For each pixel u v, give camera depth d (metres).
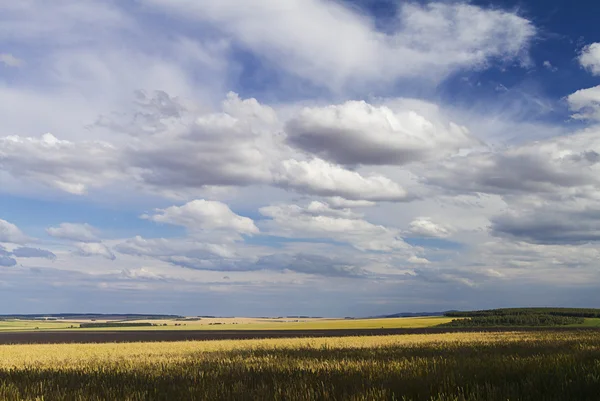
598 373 9.99
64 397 9.77
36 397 9.93
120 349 38.97
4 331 134.25
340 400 8.27
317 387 9.62
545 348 20.97
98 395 9.81
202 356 24.23
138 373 14.88
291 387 9.68
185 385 10.96
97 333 111.88
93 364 20.72
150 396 9.44
